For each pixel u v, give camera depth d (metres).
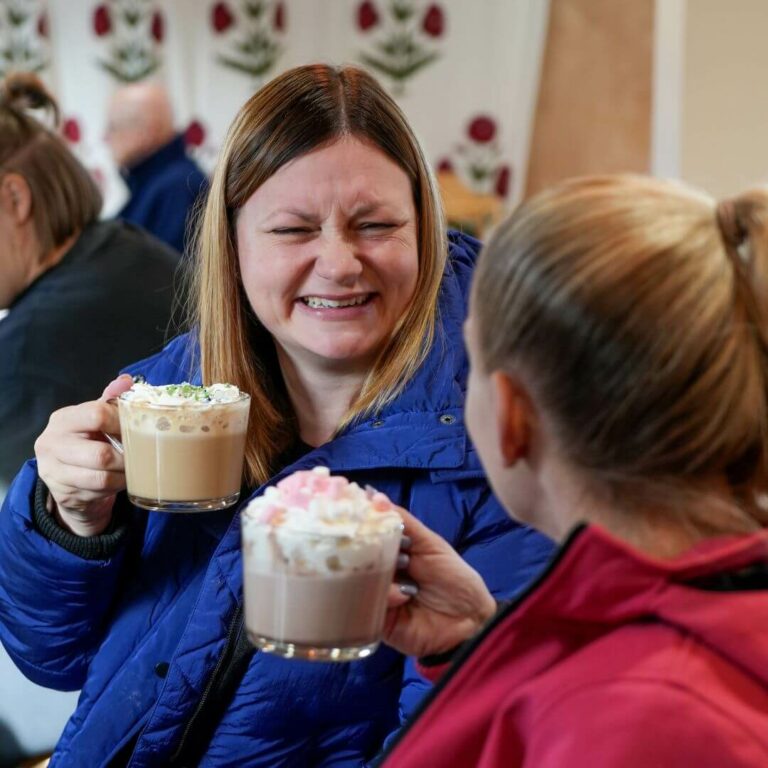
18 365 2.15
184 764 1.45
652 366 0.86
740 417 0.88
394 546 1.08
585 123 4.55
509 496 1.00
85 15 4.82
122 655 1.50
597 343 0.87
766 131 3.90
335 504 1.07
